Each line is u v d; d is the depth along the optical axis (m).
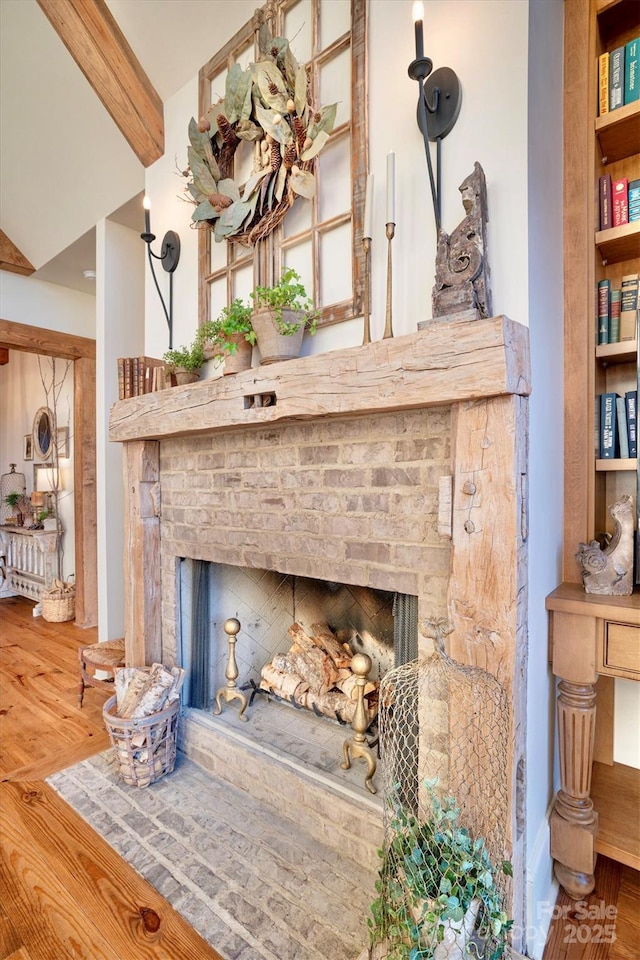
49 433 4.74
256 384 1.52
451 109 1.26
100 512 3.07
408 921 0.97
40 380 4.91
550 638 1.41
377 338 1.43
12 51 2.47
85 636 3.79
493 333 1.04
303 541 1.57
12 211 3.31
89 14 2.12
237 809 1.73
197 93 2.11
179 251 2.21
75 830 1.63
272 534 1.67
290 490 1.61
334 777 1.62
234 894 1.38
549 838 1.41
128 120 2.28
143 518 2.18
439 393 1.12
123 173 2.66
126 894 1.38
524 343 1.12
